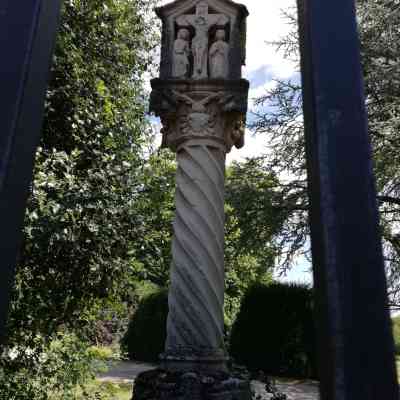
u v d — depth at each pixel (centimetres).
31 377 494
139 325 1678
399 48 938
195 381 287
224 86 379
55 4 129
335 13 126
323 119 115
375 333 97
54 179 450
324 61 121
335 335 97
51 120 558
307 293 1309
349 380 94
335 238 104
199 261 340
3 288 100
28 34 118
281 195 1100
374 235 105
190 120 373
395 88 889
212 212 357
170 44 407
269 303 1323
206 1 413
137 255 645
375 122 879
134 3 781
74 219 468
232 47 402
